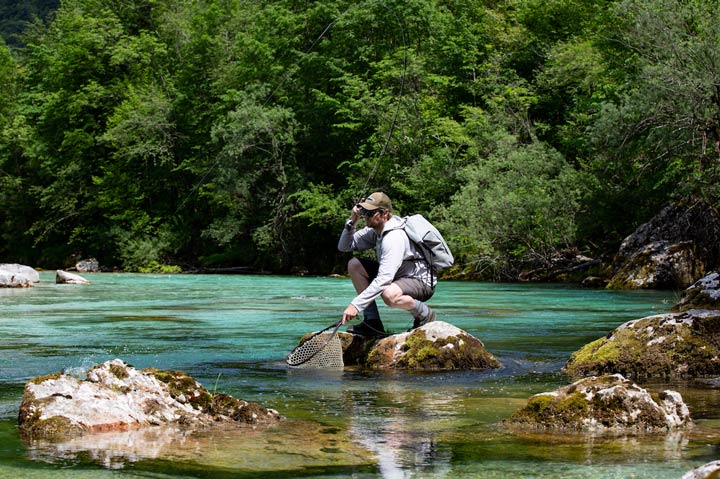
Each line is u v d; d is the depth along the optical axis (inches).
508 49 1451.8
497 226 978.7
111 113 1726.1
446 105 1416.1
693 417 154.8
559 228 973.8
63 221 1753.2
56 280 839.7
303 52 1391.5
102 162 1720.0
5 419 150.8
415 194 1203.9
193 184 1625.2
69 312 435.2
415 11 1375.5
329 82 1438.2
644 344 224.7
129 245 1556.3
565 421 143.7
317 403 171.6
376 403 171.8
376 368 232.8
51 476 107.6
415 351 233.9
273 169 1349.7
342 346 244.2
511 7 1624.0
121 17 1838.1
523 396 181.8
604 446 127.7
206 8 1836.9
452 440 132.5
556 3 1471.5
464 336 236.5
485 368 231.3
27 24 2679.6
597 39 1190.9
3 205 1863.9
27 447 126.0
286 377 212.4
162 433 137.3
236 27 1690.5
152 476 107.8
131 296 596.1
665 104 837.2
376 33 1428.4
